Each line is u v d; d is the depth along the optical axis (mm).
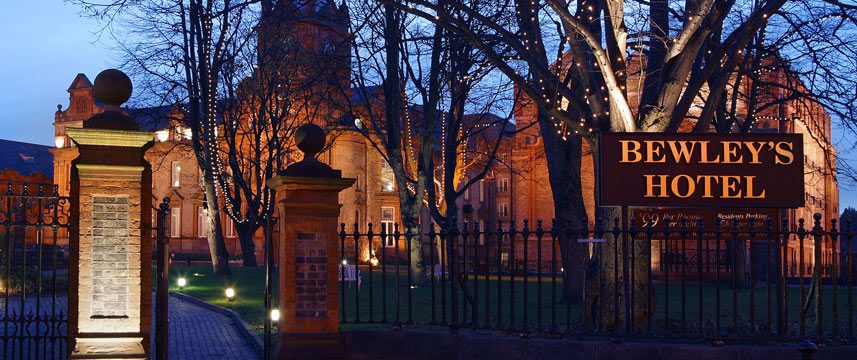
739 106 30844
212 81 30562
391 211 56688
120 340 8562
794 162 9523
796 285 29016
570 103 12234
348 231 53156
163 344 9289
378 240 54594
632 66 19906
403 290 23750
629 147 9578
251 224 39469
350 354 9625
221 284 27594
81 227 8656
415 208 27297
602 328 11367
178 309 20203
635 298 11281
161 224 9516
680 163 9555
